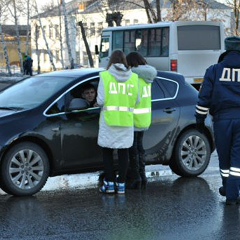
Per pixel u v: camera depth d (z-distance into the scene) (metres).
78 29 78.38
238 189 7.28
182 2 38.16
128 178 8.46
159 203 7.46
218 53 24.98
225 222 6.57
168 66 24.58
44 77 8.71
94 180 9.09
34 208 7.14
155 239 5.91
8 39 98.00
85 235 6.02
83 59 87.06
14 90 8.62
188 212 7.00
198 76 24.69
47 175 7.91
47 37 92.06
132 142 7.87
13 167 7.63
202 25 24.67
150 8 39.31
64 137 7.95
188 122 9.12
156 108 8.84
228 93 7.08
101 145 7.79
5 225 6.37
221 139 7.20
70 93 8.15
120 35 27.62
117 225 6.41
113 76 7.63
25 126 7.65
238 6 41.16
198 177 9.27
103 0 54.78
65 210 7.05
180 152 9.11
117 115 7.65
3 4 58.16
